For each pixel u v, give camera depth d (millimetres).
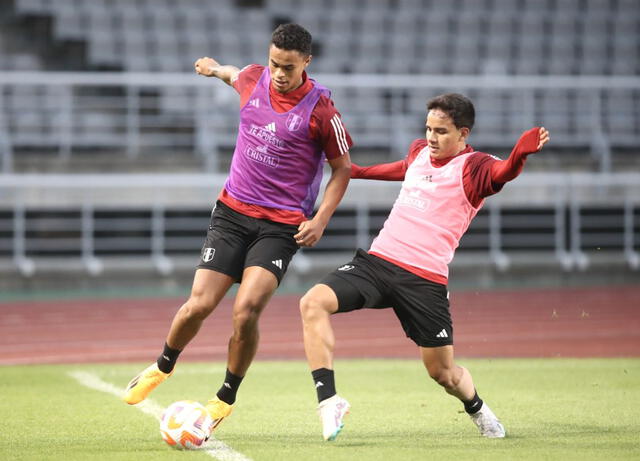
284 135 19734
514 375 31438
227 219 20125
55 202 61344
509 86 66938
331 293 19156
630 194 67250
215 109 70562
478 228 72562
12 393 27484
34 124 68312
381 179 21297
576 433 21141
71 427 21891
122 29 80500
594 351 38656
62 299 58062
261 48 82000
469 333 44219
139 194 62531
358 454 18562
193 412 19203
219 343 41469
